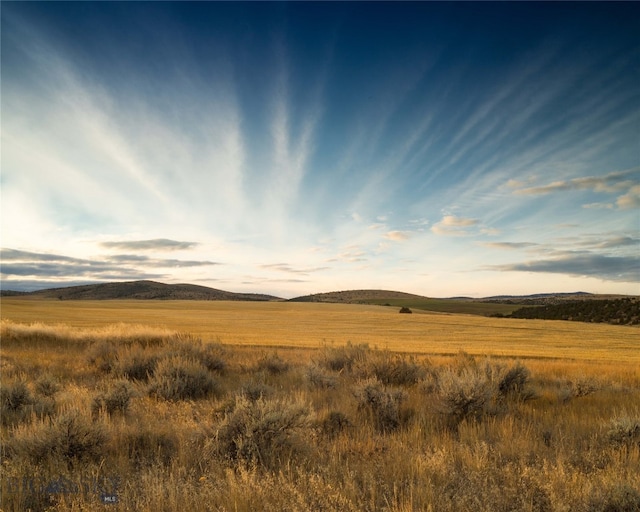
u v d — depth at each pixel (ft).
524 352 89.10
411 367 38.60
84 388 31.71
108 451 18.61
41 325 78.07
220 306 336.70
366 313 273.54
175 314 235.20
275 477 15.15
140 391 30.86
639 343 126.31
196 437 19.22
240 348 71.36
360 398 26.53
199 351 45.70
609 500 13.33
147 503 12.98
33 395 27.30
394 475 15.48
